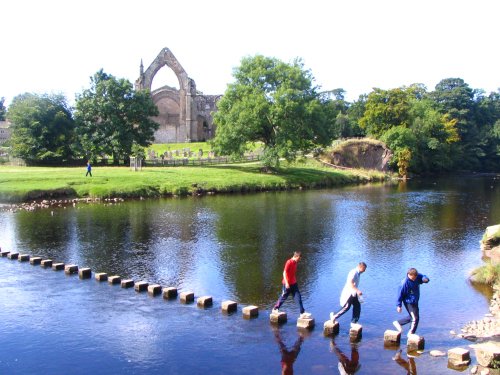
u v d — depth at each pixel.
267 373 13.67
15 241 30.45
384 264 25.80
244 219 39.44
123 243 30.11
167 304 19.19
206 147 111.75
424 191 65.00
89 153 79.56
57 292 20.58
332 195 58.59
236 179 64.12
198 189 58.53
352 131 130.75
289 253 27.98
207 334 16.27
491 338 15.99
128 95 80.12
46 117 78.81
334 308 19.03
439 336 16.30
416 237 32.81
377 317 18.06
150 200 51.59
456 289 21.75
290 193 60.72
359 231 34.72
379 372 13.68
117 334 16.27
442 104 125.69
